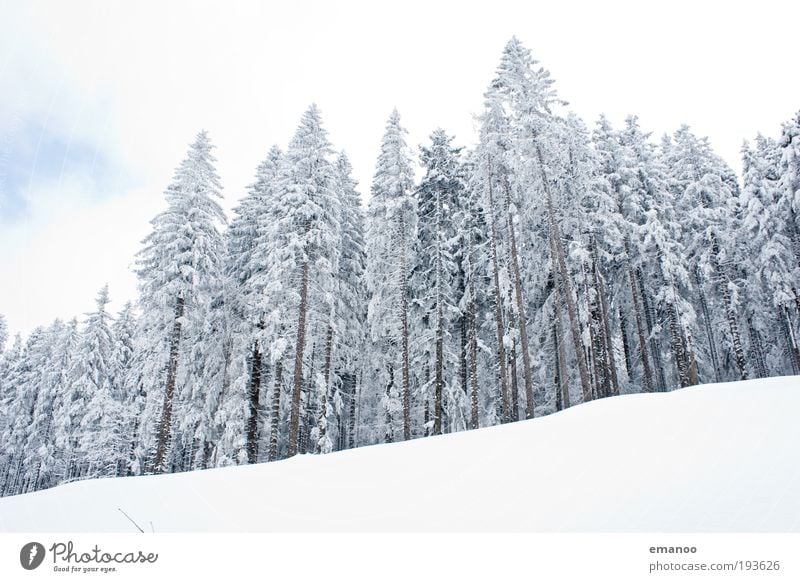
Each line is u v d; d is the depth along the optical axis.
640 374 32.78
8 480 48.69
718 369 32.97
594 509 6.34
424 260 27.45
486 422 27.95
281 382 24.47
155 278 23.77
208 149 25.94
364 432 32.72
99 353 39.44
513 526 6.21
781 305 28.44
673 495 6.35
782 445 7.21
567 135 22.22
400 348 27.12
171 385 22.42
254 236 28.33
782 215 28.94
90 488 10.05
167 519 7.71
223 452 22.80
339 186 29.73
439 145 27.72
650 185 28.36
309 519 7.18
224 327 26.66
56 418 39.59
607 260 27.11
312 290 24.44
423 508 7.13
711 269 27.66
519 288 21.94
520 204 24.06
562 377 21.44
